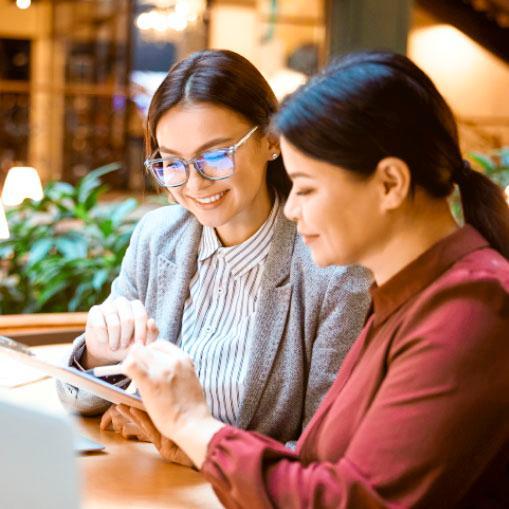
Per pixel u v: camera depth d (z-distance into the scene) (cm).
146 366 158
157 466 203
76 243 542
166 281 233
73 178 1359
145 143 216
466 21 1367
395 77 139
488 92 1502
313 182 141
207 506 182
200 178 204
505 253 152
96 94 1348
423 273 143
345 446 146
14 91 1322
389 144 137
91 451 211
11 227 556
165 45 1505
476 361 133
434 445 132
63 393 233
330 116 137
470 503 139
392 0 608
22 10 1507
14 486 117
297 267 215
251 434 150
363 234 142
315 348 212
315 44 1427
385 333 146
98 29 1502
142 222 244
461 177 151
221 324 224
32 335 331
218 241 224
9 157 1343
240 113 203
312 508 137
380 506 132
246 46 1459
